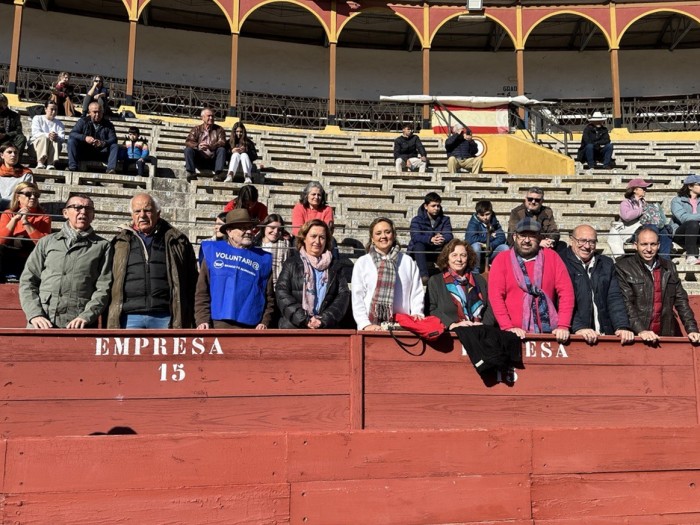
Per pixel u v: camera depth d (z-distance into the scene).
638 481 5.39
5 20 23.73
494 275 6.09
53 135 12.16
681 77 26.05
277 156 16.09
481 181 14.41
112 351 5.21
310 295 6.12
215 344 5.35
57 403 5.09
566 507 5.28
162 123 17.67
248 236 6.24
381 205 12.29
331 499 5.01
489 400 5.61
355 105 25.56
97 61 24.48
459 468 5.20
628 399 5.78
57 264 5.84
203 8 24.64
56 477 4.65
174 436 4.84
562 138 22.36
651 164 17.25
